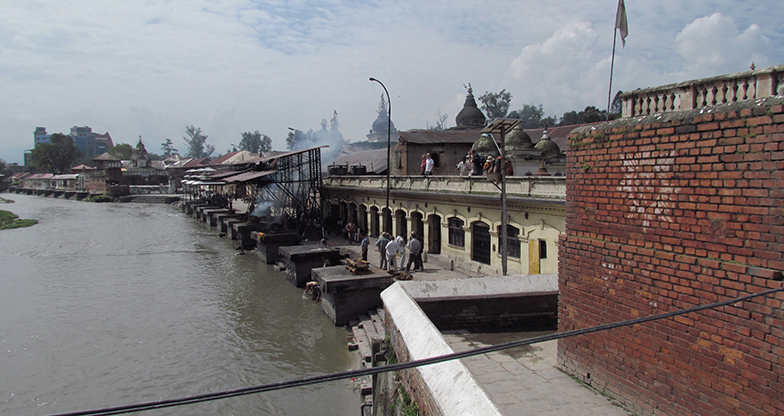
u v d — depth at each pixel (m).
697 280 4.70
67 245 37.12
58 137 131.38
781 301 3.96
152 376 13.80
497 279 8.88
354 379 13.45
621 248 5.55
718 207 4.53
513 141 25.33
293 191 38.62
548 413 5.29
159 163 119.00
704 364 4.62
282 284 24.19
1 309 20.17
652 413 5.14
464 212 21.06
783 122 3.99
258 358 15.03
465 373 4.85
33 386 13.22
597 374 5.87
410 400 6.38
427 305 8.41
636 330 5.35
